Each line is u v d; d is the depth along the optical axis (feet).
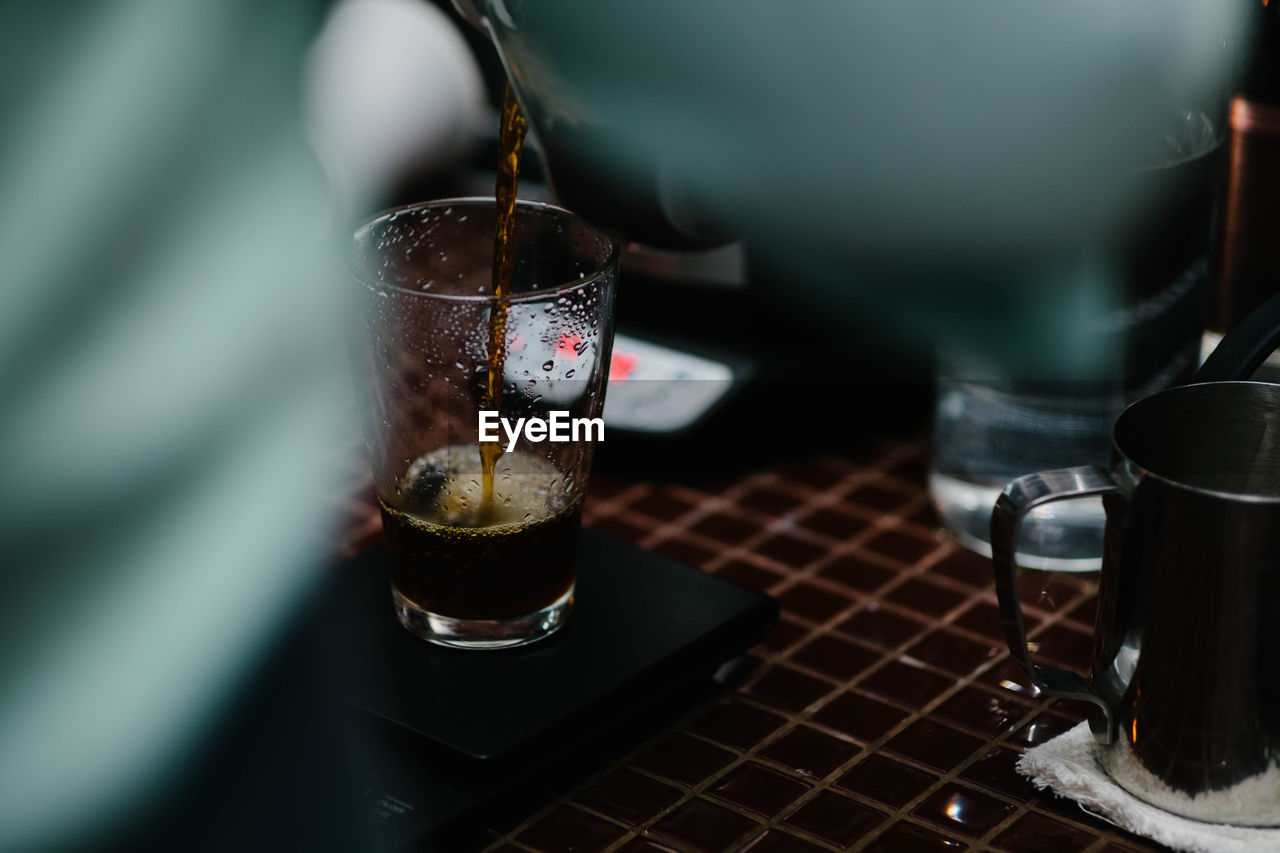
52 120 3.59
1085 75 2.42
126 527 3.04
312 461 3.22
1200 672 2.40
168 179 3.63
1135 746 2.48
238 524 3.04
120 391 3.28
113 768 2.62
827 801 2.57
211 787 2.58
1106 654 2.49
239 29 3.87
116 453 3.16
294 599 2.84
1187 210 2.66
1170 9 2.43
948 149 2.48
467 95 3.69
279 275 3.55
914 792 2.58
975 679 2.77
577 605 2.79
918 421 3.32
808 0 2.39
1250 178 2.89
